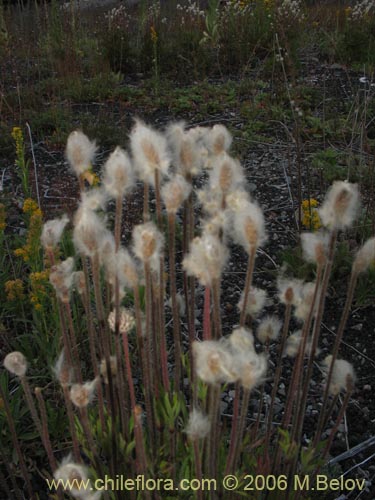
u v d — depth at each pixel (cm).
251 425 260
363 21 931
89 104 705
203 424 135
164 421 183
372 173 409
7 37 860
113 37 832
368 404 282
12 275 364
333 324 335
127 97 715
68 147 158
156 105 689
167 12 1108
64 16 1002
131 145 152
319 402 279
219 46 831
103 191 166
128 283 153
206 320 165
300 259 369
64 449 250
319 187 475
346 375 173
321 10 1053
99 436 190
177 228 400
